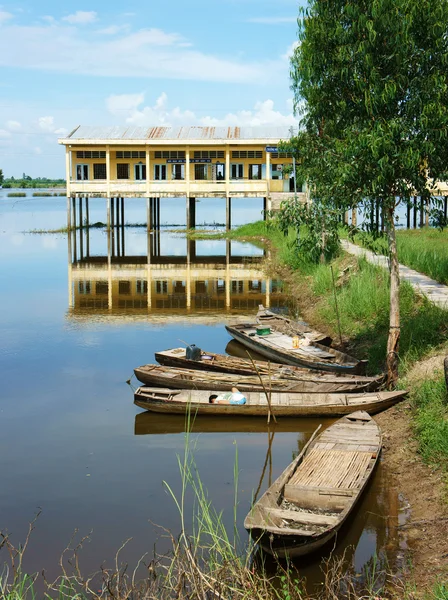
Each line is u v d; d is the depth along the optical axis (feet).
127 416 44.39
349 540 27.45
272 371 49.73
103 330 69.36
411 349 48.01
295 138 62.90
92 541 28.04
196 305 83.51
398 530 27.99
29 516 30.45
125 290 94.63
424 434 34.96
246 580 22.66
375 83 39.83
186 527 29.07
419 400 39.63
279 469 35.42
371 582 24.07
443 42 40.14
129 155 158.81
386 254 44.37
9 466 36.17
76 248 144.56
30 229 188.14
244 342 61.93
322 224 52.95
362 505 30.25
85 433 41.27
